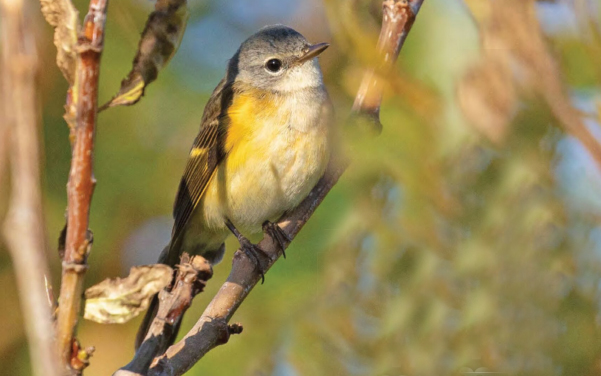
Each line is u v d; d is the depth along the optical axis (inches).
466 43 106.9
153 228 111.0
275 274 109.1
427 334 106.2
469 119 103.0
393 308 106.3
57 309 77.7
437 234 106.2
